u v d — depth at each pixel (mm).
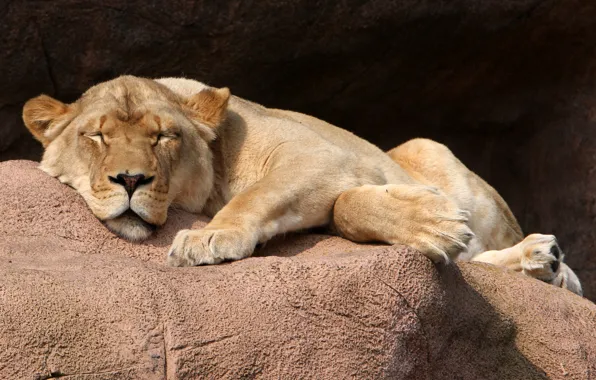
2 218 9281
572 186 17031
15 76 15141
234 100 11359
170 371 7566
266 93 16312
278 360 7914
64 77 15328
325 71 16250
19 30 14930
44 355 7312
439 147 13648
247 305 8000
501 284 10023
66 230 9359
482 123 17562
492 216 13711
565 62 16875
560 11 16125
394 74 16562
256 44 15570
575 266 16891
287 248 9953
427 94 17094
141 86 10609
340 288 8266
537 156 17438
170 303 7820
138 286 7867
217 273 8289
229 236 9133
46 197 9641
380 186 9758
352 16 15586
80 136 9992
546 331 9820
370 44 15945
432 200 9141
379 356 8289
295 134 11023
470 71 16828
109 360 7453
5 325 7305
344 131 12586
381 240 9508
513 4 15961
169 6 15109
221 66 15688
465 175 13570
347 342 8188
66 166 10086
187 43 15352
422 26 15914
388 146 17688
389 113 17312
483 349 9438
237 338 7828
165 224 9883
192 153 10367
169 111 10289
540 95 17188
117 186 9445
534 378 9570
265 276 8227
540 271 10891
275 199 9781
